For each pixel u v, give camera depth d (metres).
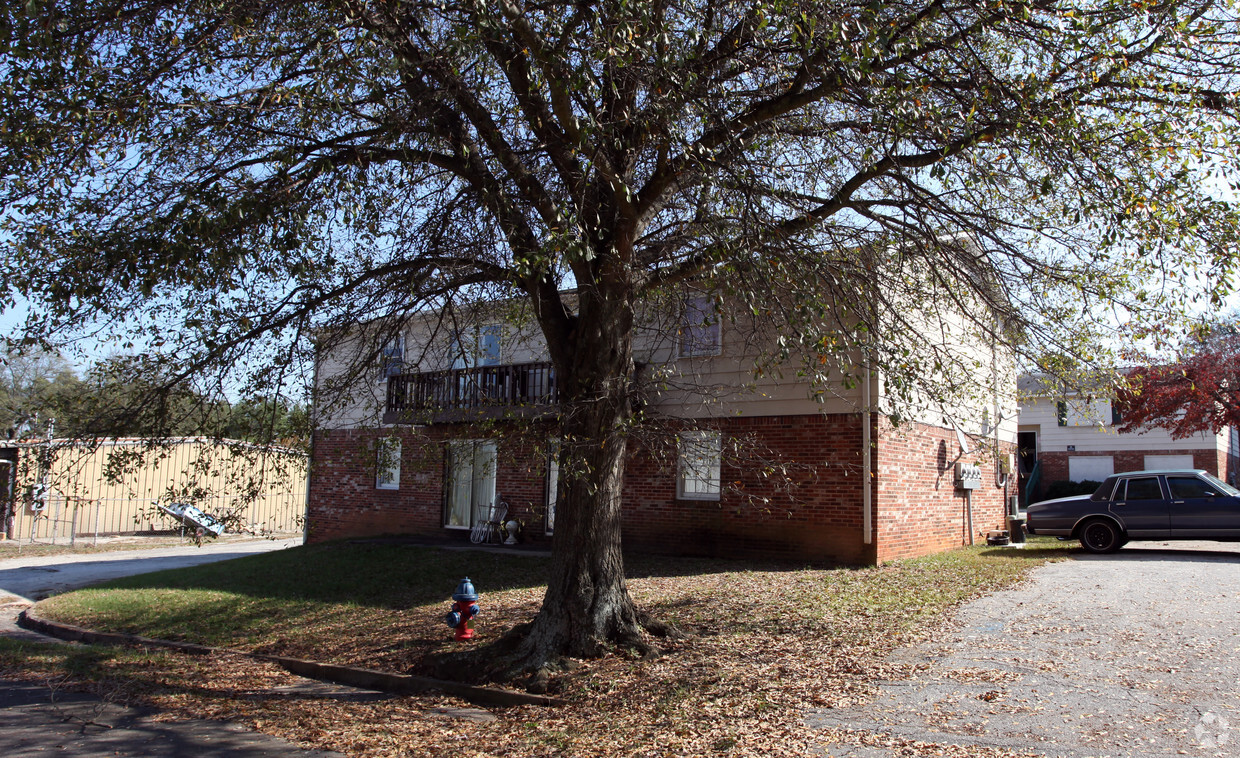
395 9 7.25
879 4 6.44
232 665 9.68
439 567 14.41
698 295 11.43
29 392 28.25
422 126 8.11
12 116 6.40
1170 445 27.36
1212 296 6.71
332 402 9.66
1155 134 6.83
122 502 29.52
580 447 7.93
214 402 8.53
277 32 7.40
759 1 6.81
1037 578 11.39
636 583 12.14
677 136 7.38
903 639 8.11
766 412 14.29
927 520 15.30
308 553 17.28
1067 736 5.32
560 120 7.32
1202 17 7.04
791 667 7.36
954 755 5.15
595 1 7.21
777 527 14.10
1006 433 20.62
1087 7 7.17
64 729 6.98
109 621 12.34
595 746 6.03
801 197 8.31
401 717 7.23
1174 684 6.26
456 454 11.68
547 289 8.64
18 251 6.88
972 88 7.43
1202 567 12.03
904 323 8.68
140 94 6.89
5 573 19.34
